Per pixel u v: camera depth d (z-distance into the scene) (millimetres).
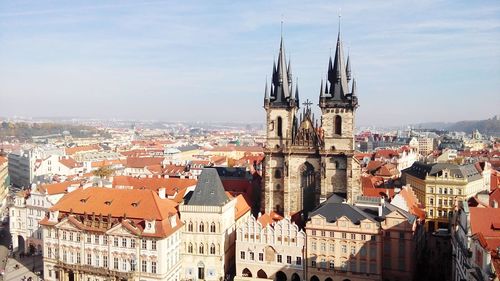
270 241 142750
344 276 136000
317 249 138375
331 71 166625
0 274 149625
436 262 158500
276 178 170875
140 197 140875
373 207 148750
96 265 137000
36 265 158875
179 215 145125
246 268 145375
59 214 143250
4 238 193250
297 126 169250
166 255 133125
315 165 165625
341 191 162375
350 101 159375
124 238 133500
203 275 144875
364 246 133750
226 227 148000
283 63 170250
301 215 161250
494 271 81562
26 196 175750
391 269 134375
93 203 142500
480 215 105500
